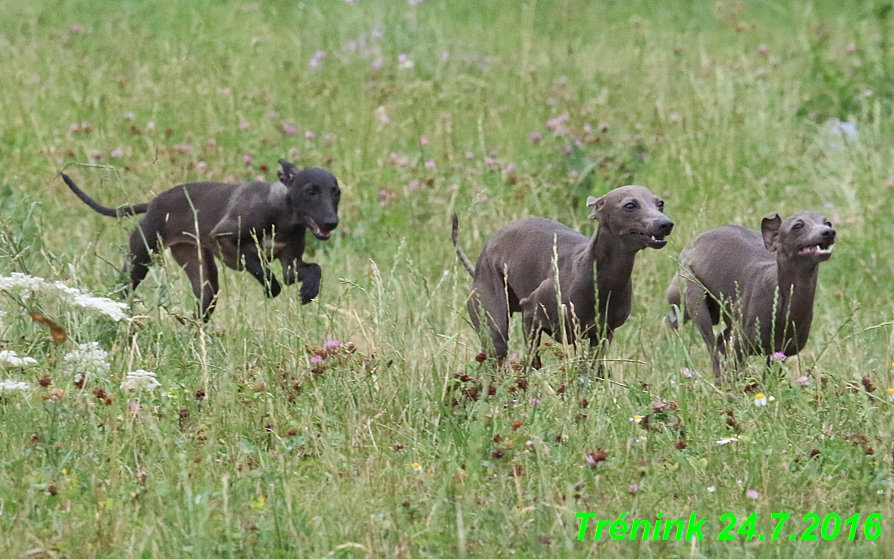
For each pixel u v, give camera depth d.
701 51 33.09
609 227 15.10
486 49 33.66
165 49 32.25
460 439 12.96
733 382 14.98
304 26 34.94
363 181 24.45
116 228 21.98
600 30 37.97
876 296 20.77
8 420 12.84
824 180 24.83
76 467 12.05
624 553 10.62
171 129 25.73
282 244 18.28
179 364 14.85
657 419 13.55
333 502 11.12
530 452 12.54
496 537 10.87
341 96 28.94
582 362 14.98
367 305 19.58
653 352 16.23
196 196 18.70
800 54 33.28
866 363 16.31
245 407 13.48
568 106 28.39
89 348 13.62
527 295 16.23
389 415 13.80
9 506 11.11
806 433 13.40
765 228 15.82
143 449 12.55
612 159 25.14
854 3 40.25
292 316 15.85
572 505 11.03
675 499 12.10
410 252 21.50
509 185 24.12
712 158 25.59
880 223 22.80
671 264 21.17
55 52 31.58
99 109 27.36
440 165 25.52
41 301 15.23
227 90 28.16
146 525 10.69
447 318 18.64
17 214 20.31
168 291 16.78
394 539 10.72
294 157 25.14
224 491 10.70
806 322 15.76
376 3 34.00
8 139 25.66
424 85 29.12
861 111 28.56
